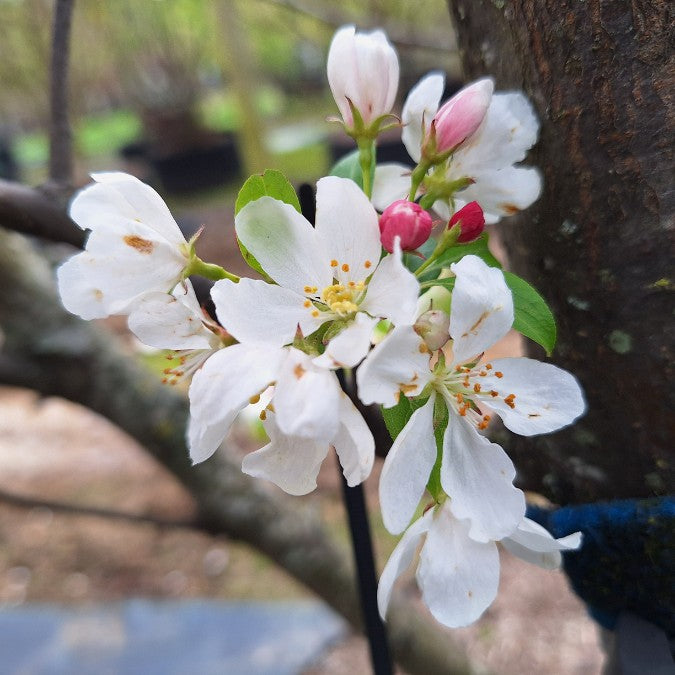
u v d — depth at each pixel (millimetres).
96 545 764
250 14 1031
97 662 640
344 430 126
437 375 136
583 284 160
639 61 142
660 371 155
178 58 1387
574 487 177
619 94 144
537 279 171
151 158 1618
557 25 146
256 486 374
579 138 151
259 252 136
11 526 799
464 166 160
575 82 148
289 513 375
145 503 777
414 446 131
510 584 673
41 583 725
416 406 139
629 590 163
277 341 130
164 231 150
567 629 618
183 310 145
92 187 145
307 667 609
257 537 367
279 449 136
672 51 140
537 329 142
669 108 141
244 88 1080
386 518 124
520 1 151
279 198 147
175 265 148
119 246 144
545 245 165
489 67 168
